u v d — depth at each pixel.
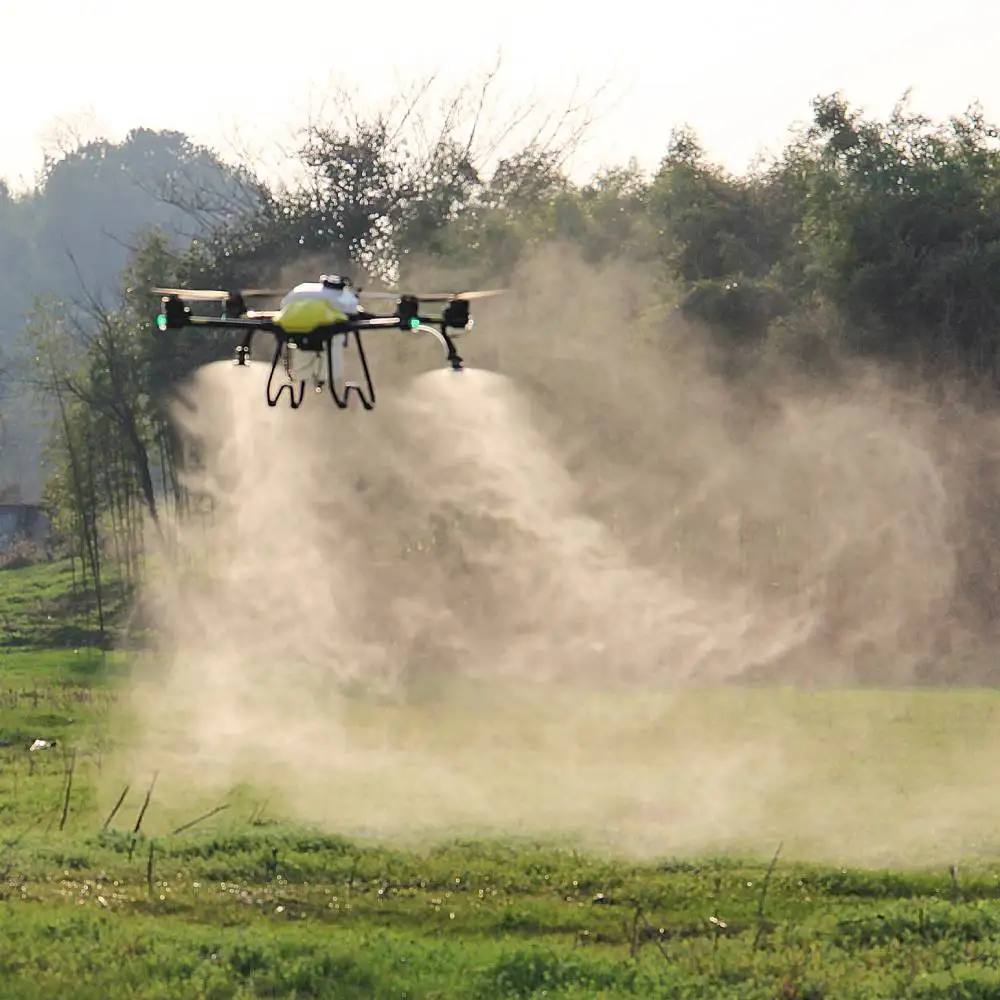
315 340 39.62
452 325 40.31
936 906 37.31
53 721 78.00
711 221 133.12
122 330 153.50
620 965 32.78
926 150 118.62
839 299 115.56
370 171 149.50
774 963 33.25
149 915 38.31
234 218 164.62
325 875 42.06
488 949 34.28
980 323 113.06
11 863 42.47
